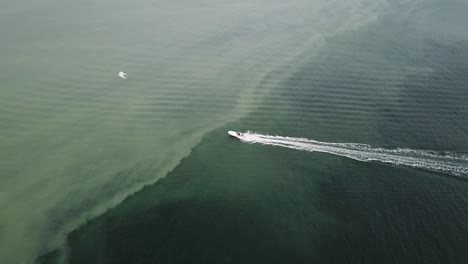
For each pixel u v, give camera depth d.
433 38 98.31
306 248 51.44
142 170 62.28
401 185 58.84
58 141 66.50
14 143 65.69
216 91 78.88
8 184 59.47
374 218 54.69
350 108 75.06
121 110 73.12
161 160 64.06
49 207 56.50
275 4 111.31
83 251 50.75
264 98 77.62
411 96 78.44
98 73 81.31
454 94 79.06
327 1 113.56
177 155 65.00
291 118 72.75
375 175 60.59
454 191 57.66
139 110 73.38
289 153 65.00
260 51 91.25
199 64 85.94
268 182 60.09
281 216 55.28
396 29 101.62
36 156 63.81
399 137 67.81
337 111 74.31
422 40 97.50
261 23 101.88
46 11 101.50
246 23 101.38
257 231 53.19
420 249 51.09
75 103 74.00
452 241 51.75
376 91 79.88
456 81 83.19
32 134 67.44
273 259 50.06
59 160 63.38
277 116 73.25
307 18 104.94
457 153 64.19
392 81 82.94
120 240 51.84
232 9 107.81
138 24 98.19
